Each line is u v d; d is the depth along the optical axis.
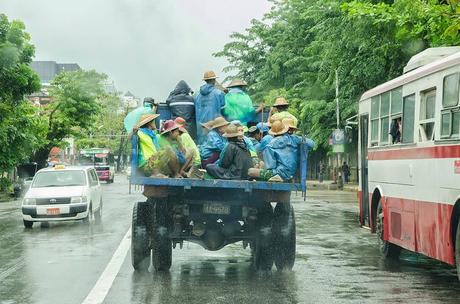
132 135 11.54
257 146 12.70
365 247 15.53
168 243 11.58
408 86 12.18
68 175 22.81
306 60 58.84
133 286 10.38
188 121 13.47
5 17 43.91
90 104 67.00
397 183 12.72
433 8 15.27
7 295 9.70
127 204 32.28
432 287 10.30
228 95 13.52
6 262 13.26
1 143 44.91
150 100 13.70
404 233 12.29
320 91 52.00
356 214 25.86
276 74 65.31
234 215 11.70
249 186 10.98
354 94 31.75
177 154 11.55
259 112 13.85
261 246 11.77
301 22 63.59
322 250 14.96
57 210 21.19
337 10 29.70
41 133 60.84
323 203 33.28
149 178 11.01
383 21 17.05
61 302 9.16
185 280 10.95
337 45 29.50
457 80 9.87
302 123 53.31
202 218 11.73
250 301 9.12
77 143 89.50
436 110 10.69
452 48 12.53
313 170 75.00
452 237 10.06
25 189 48.56
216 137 12.15
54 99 67.12
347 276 11.37
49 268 12.39
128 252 14.66
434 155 10.71
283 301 9.12
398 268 12.33
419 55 12.74
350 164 63.31
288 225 11.77
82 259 13.60
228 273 11.75
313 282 10.73
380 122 14.13
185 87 13.60
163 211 11.58
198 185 10.95
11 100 45.50
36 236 18.48
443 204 10.32
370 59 27.88
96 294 9.69
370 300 9.21
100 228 20.50
